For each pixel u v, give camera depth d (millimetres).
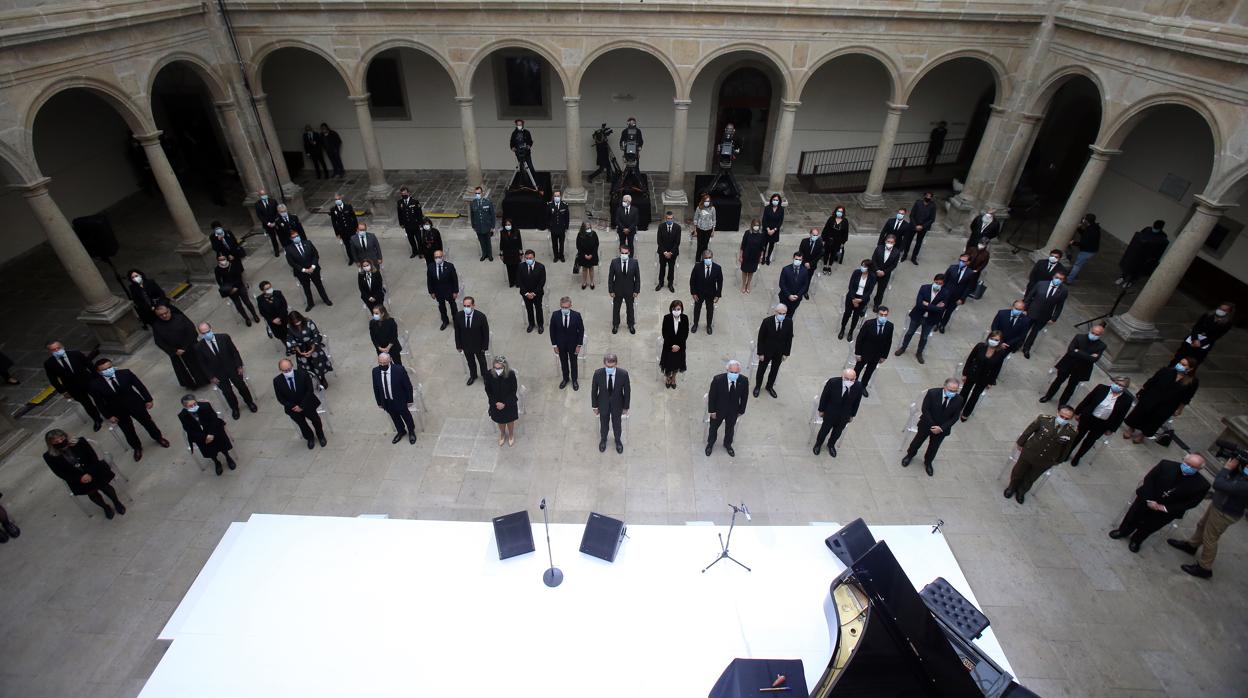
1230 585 7566
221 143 18891
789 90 14109
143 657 6770
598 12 13289
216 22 13500
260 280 13461
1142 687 6570
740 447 9352
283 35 13852
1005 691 4578
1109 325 11125
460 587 5504
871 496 8633
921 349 11039
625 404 8555
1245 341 12000
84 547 7840
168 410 9930
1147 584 7570
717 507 8414
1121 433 9797
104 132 16672
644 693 4762
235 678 4887
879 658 4316
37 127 14766
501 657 4984
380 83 18031
